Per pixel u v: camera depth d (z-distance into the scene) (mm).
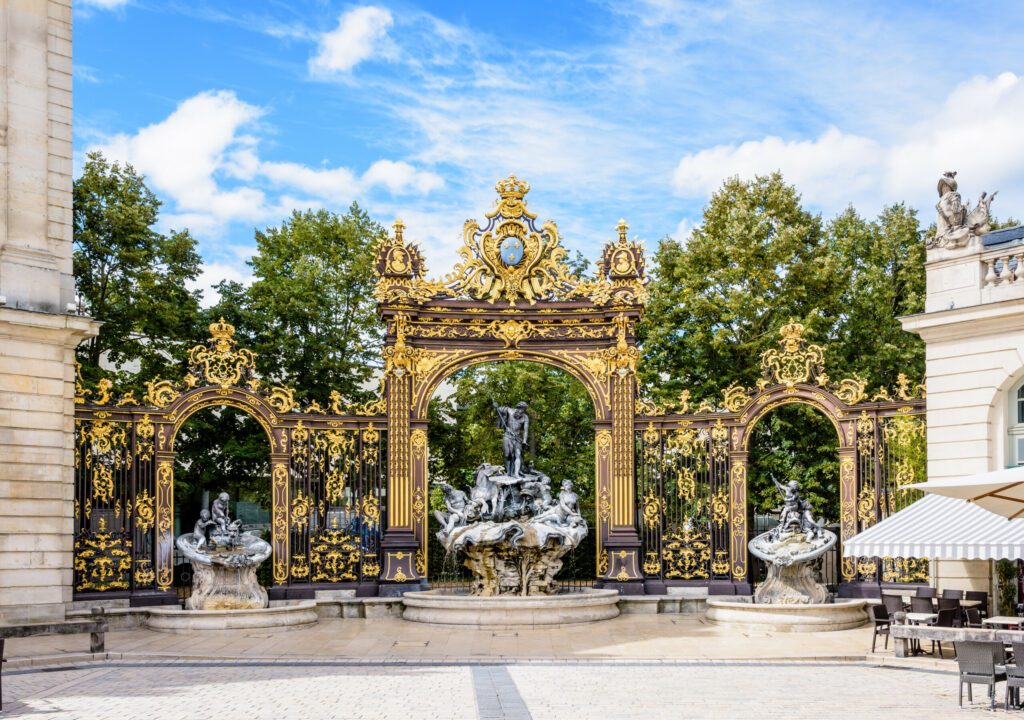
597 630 26141
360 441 30641
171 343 39812
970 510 21250
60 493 25906
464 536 28109
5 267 25406
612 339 31266
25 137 26125
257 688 18281
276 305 40406
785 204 41625
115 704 16750
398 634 25578
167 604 27750
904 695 17609
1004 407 24953
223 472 40094
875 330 42500
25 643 23469
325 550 29953
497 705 16625
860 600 27594
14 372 25297
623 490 30734
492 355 31344
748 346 39688
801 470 39375
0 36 25969
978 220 25656
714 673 20016
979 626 21562
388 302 30797
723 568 29922
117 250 37844
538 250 31578
